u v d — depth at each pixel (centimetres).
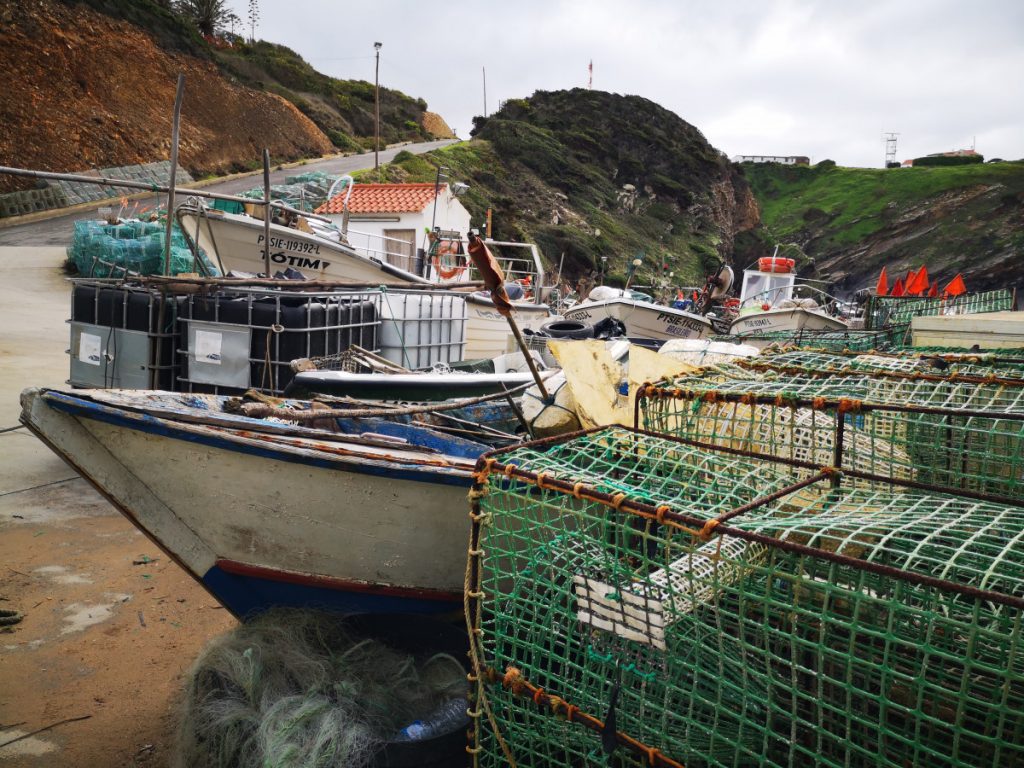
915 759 176
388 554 321
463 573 332
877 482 262
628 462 281
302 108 5197
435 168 4288
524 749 235
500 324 1045
